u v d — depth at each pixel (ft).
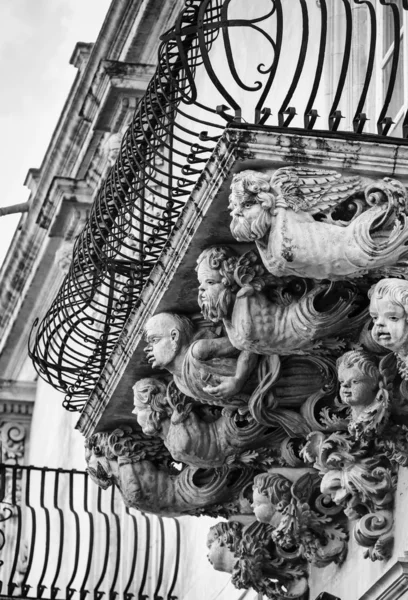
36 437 62.23
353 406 25.81
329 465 27.09
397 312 23.27
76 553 40.29
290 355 27.04
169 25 45.42
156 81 28.07
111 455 30.94
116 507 47.60
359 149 23.73
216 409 29.07
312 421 27.48
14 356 65.87
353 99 30.78
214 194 24.47
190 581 39.29
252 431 28.55
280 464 29.14
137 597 43.29
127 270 31.07
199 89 41.16
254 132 23.66
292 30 34.22
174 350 27.35
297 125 32.81
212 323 27.63
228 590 35.91
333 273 23.44
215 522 37.45
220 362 27.27
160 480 30.58
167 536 42.37
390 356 25.43
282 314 25.34
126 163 29.19
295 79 24.95
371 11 25.53
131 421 31.07
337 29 31.65
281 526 28.89
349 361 25.62
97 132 49.75
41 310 61.62
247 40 37.35
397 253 23.38
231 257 25.40
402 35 29.37
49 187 52.75
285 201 23.39
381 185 23.57
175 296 27.35
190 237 25.58
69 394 33.35
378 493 26.73
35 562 59.31
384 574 26.43
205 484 30.32
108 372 30.19
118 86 46.09
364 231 23.24
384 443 26.30
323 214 23.58
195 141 40.75
